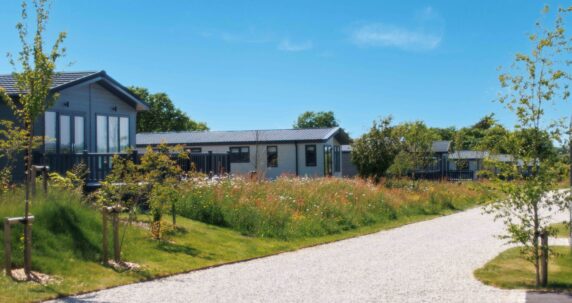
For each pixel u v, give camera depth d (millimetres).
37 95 10430
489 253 14109
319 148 37531
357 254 14219
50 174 14766
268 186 21031
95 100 21688
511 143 10266
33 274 10055
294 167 37750
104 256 11461
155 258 12461
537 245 10305
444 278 10891
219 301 8984
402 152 34312
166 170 14969
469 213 25906
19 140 14375
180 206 17453
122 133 23391
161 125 68500
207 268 12195
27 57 10430
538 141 10133
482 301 8875
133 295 9422
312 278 10992
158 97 68438
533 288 9914
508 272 11391
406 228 20203
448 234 18219
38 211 11867
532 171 10195
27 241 10008
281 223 17594
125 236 13320
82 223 12617
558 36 9969
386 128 33844
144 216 16062
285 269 12086
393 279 10812
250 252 14250
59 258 10984
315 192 21656
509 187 10148
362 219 20953
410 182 31234
